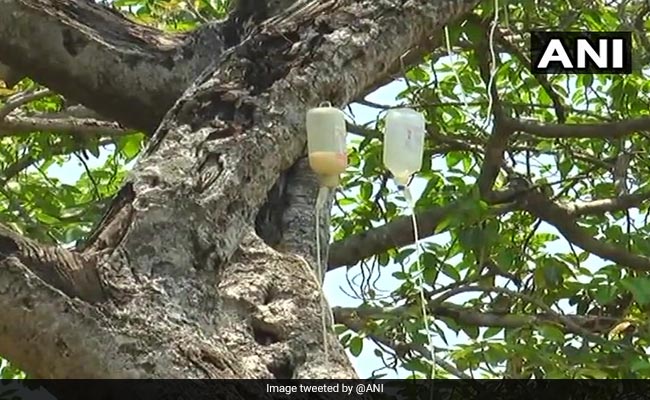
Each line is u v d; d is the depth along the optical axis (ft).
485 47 23.59
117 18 16.53
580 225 26.13
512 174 25.91
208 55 16.33
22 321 9.52
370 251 23.95
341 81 13.12
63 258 10.03
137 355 9.78
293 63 12.96
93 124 23.99
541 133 24.58
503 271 24.44
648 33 26.48
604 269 22.02
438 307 22.99
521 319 21.93
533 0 22.36
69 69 15.81
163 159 11.53
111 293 10.06
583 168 27.73
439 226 21.86
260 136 12.08
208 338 10.46
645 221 25.77
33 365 9.73
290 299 11.64
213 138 11.89
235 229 11.37
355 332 22.09
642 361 18.72
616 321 22.57
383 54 13.78
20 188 25.79
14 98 22.79
